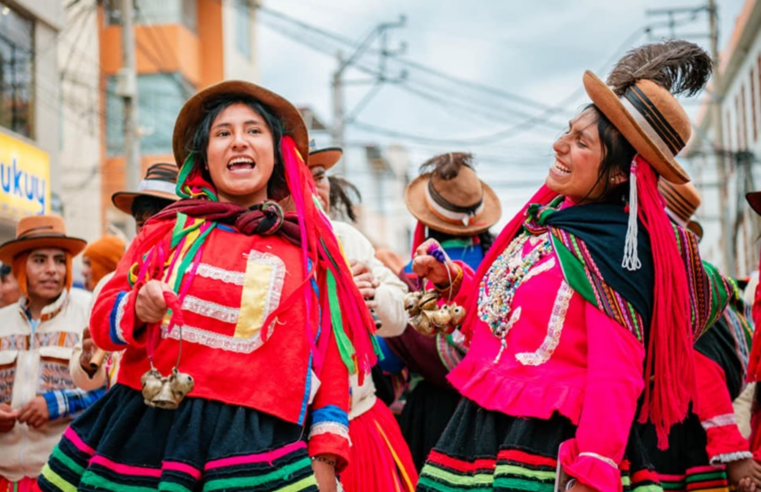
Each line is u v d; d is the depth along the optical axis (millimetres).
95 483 2551
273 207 2832
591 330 2824
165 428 2600
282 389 2635
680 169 2930
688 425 4172
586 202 3037
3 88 13609
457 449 2957
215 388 2600
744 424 5449
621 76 3023
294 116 3014
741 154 21625
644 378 2922
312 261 2844
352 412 3785
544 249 2980
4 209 12852
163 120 23219
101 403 2730
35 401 5059
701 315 3062
